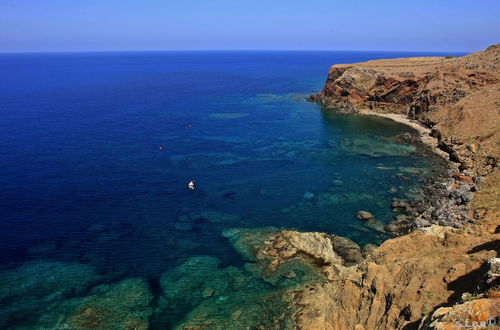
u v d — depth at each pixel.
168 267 39.22
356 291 30.41
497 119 71.62
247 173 65.44
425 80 106.25
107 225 47.69
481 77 94.56
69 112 114.81
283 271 37.91
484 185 52.91
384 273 29.95
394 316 26.00
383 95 114.19
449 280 26.23
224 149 79.12
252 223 48.25
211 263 39.75
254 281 36.62
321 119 107.50
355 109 116.31
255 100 140.00
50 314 32.47
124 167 67.88
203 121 104.62
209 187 59.47
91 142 83.06
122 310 33.03
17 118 105.06
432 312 22.45
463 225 43.31
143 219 49.31
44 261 40.09
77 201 54.06
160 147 80.00
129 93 157.50
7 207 51.72
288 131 93.94
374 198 55.00
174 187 59.38
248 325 30.98
